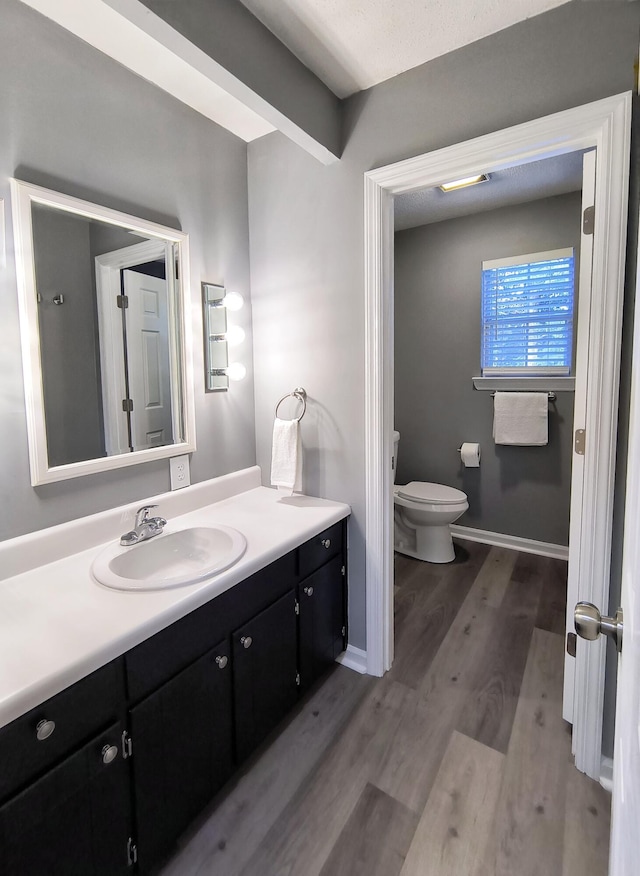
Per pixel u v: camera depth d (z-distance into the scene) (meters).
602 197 1.30
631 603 0.57
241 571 1.33
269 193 1.99
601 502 1.38
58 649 0.95
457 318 3.28
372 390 1.80
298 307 1.97
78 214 1.42
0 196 1.24
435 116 1.55
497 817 1.34
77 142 1.40
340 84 1.65
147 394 1.67
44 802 0.89
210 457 1.96
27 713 0.85
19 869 0.86
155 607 1.12
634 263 1.28
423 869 1.21
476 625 2.30
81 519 1.46
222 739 1.34
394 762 1.52
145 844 1.11
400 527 3.19
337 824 1.32
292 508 1.88
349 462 1.91
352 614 2.00
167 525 1.68
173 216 1.73
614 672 1.41
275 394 2.10
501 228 3.04
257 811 1.36
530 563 3.00
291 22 1.36
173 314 1.76
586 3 1.29
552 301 2.93
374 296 1.75
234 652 1.35
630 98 1.24
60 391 1.40
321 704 1.79
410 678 1.93
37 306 1.33
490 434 3.25
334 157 1.74
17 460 1.31
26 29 1.26
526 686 1.87
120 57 1.48
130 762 1.06
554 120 1.34
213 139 1.87
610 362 1.33
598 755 1.45
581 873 1.19
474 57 1.46
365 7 1.31
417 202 2.91
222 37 1.25
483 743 1.60
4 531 1.29
